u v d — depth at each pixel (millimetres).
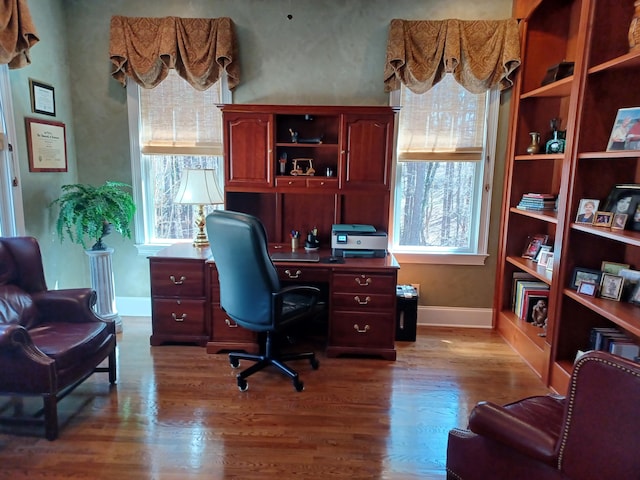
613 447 1118
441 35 3119
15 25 2447
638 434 1068
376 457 1967
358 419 2256
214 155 3488
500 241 3471
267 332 2633
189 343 3121
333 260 2953
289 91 3350
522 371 2816
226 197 3193
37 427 2139
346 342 2965
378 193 3094
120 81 3305
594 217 2338
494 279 3559
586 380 1156
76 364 2170
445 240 3592
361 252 3068
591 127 2342
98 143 3471
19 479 1786
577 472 1209
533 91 2975
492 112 3305
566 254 2488
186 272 3010
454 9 3191
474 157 3383
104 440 2045
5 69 2693
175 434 2100
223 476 1825
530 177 3307
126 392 2479
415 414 2309
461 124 3352
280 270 2893
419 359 2977
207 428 2150
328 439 2086
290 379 2662
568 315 2541
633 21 2162
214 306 2982
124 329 3424
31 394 2010
